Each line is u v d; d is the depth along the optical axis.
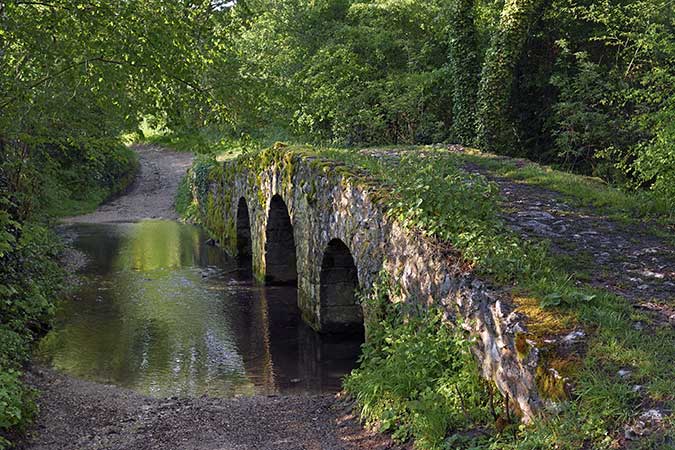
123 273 15.70
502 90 15.67
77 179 28.77
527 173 10.24
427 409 4.98
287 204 12.06
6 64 8.28
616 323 4.41
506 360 4.58
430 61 20.94
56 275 13.59
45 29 7.55
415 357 5.69
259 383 8.32
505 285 5.15
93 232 22.89
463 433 4.66
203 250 19.25
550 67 16.03
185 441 6.14
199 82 8.50
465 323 5.28
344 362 9.15
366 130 18.92
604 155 13.06
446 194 6.55
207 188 23.20
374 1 21.95
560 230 7.10
